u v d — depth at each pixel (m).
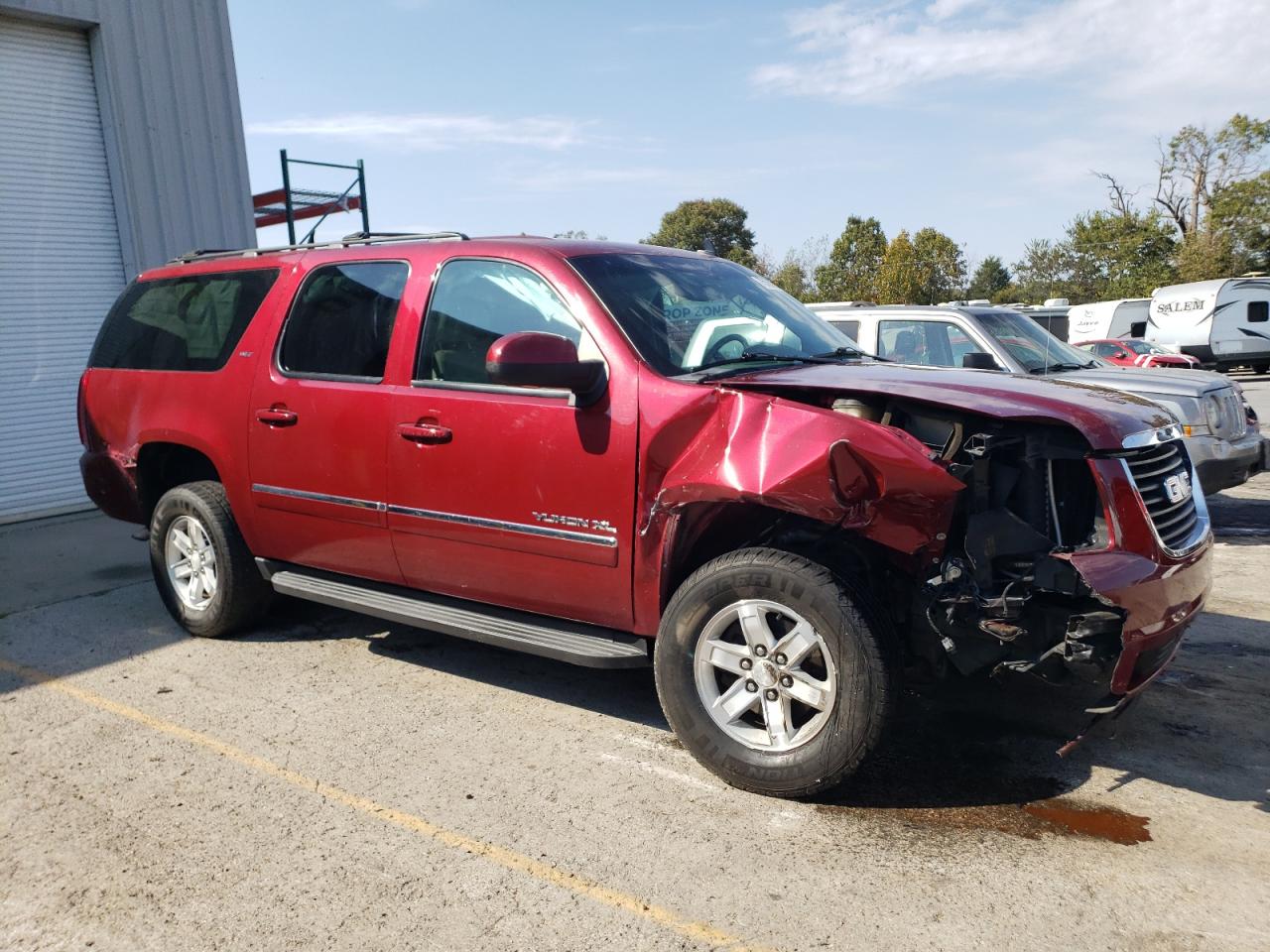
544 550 3.64
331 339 4.37
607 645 3.63
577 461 3.51
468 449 3.78
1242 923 2.61
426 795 3.38
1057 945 2.53
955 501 3.04
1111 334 25.95
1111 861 2.92
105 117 9.70
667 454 3.33
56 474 9.53
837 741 3.10
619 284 3.79
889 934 2.58
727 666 3.33
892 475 2.95
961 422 3.16
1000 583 3.12
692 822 3.18
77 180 9.61
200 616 5.05
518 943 2.57
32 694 4.38
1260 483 10.14
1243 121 45.94
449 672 4.59
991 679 3.34
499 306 3.87
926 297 49.22
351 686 4.42
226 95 10.73
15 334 9.16
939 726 3.88
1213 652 4.79
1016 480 3.20
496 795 3.38
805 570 3.11
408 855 3.01
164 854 3.03
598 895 2.78
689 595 3.33
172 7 10.12
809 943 2.55
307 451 4.34
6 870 2.96
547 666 4.67
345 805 3.32
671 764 3.61
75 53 9.53
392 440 4.02
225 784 3.48
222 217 10.74
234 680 4.50
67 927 2.68
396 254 4.26
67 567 6.90
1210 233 44.12
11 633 5.33
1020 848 3.00
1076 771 3.51
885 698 3.04
